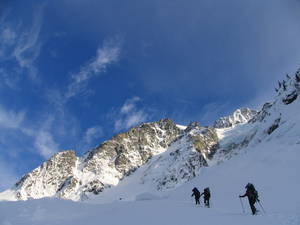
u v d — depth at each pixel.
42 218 24.20
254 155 71.44
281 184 35.81
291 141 66.25
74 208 27.72
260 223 16.78
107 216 23.17
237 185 46.69
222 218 19.09
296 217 16.98
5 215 23.73
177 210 24.11
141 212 23.83
